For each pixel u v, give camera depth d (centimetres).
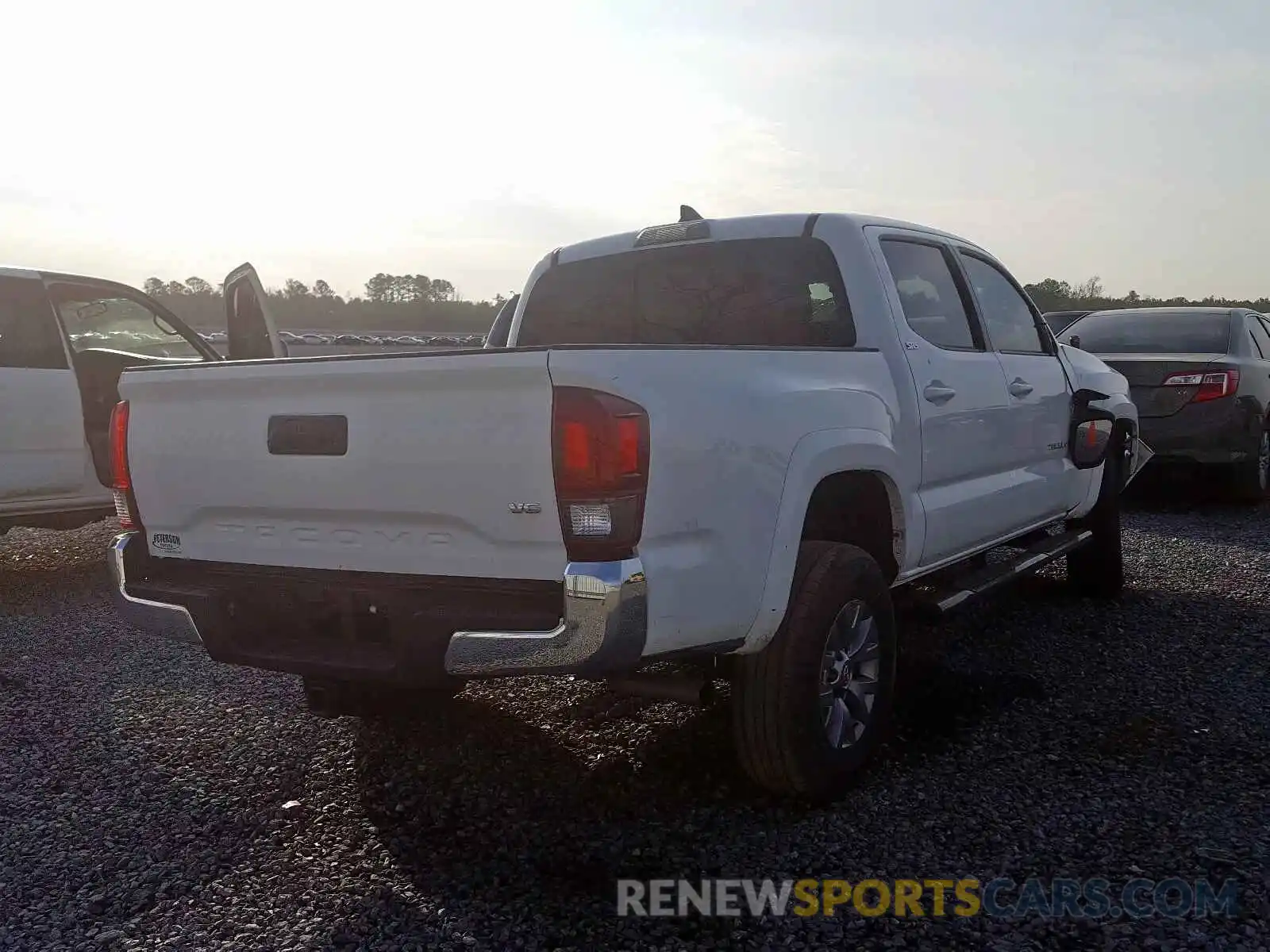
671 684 330
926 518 420
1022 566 504
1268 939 275
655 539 293
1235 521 878
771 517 327
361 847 333
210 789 378
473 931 284
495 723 435
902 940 278
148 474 372
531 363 287
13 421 672
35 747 418
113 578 381
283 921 291
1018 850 324
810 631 340
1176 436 905
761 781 352
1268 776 374
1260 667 495
